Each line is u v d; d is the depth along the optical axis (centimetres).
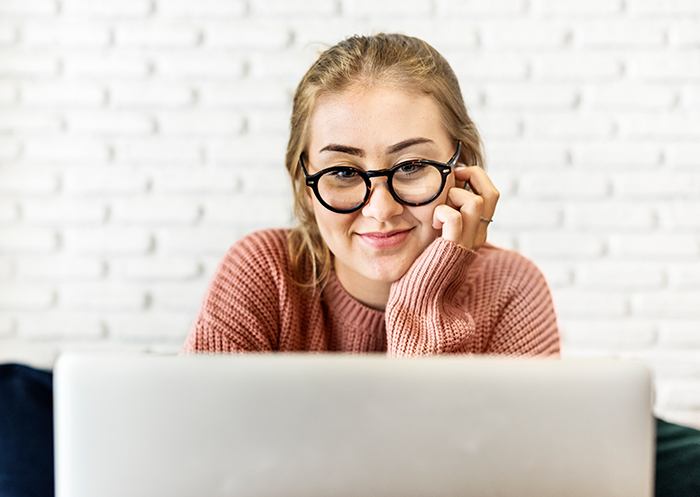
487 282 144
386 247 123
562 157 240
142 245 242
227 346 134
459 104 131
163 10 238
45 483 144
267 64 238
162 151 240
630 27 238
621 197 241
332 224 123
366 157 119
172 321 243
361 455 74
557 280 243
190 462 74
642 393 74
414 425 74
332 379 74
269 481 74
